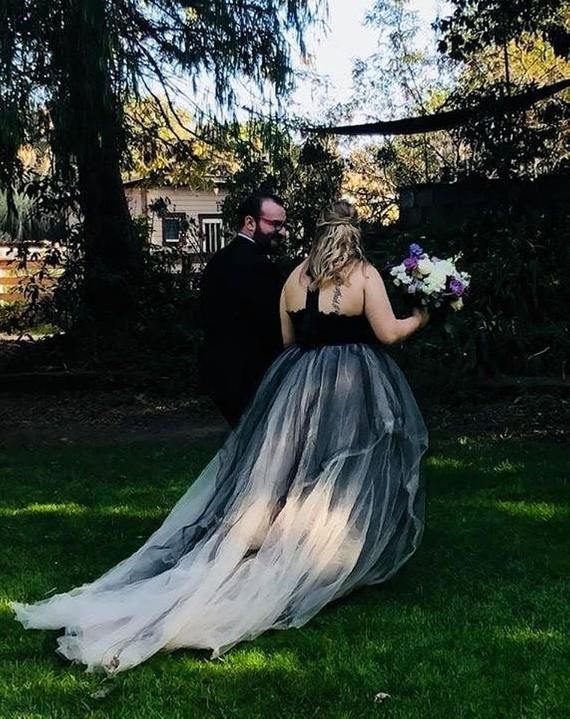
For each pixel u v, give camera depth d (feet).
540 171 37.37
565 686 10.11
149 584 11.91
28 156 36.06
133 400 30.96
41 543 15.80
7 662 11.08
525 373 29.84
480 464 20.44
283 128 33.99
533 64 52.16
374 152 53.11
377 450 12.52
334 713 9.69
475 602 12.55
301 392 12.54
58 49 28.32
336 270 12.70
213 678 10.55
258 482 12.23
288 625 11.76
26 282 40.22
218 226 40.81
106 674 10.68
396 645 11.27
